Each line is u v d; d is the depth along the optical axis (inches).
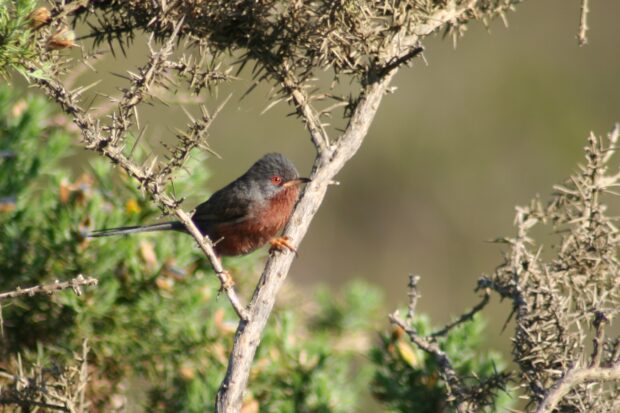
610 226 265.0
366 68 269.9
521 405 329.7
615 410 239.1
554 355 242.1
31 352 329.7
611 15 1013.8
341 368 347.6
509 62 1010.7
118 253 335.0
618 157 869.8
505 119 997.2
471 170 987.9
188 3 250.8
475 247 962.1
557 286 268.2
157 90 235.6
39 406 246.5
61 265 332.5
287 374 332.8
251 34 267.1
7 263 329.4
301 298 404.2
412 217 980.6
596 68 1003.3
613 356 239.9
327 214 986.7
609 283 263.3
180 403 331.0
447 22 289.6
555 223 274.1
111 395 332.2
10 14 230.1
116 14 268.2
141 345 335.6
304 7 261.9
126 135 223.9
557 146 976.9
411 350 311.1
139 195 348.2
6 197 336.5
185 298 342.6
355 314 411.5
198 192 358.0
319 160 265.3
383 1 270.7
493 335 696.4
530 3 1026.1
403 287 949.2
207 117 216.2
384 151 999.0
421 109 1007.6
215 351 335.6
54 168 359.6
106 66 684.1
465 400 254.7
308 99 271.6
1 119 351.3
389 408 307.6
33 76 214.4
